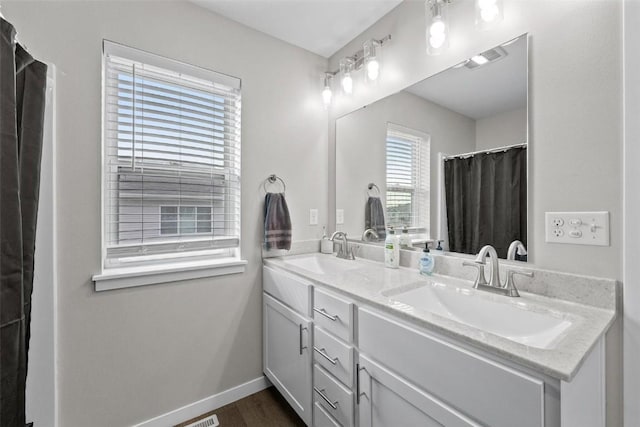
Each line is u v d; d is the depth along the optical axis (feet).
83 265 4.41
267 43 6.21
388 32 5.54
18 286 2.73
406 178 5.24
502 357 2.27
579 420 2.38
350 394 3.77
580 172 3.18
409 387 2.99
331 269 6.11
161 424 5.05
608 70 2.97
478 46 4.13
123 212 4.89
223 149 5.85
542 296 3.46
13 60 2.69
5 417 2.62
